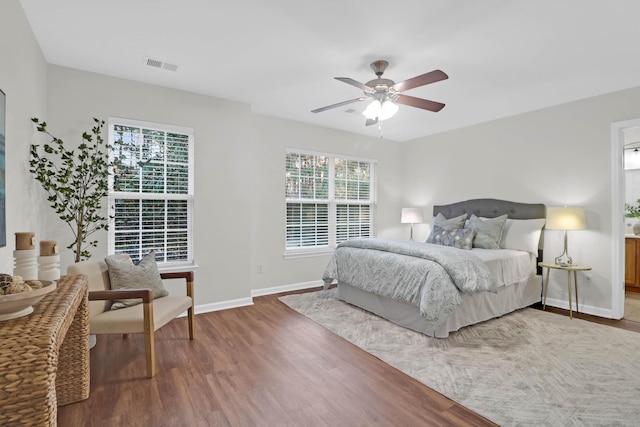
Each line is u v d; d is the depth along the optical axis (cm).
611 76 310
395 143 590
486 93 355
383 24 224
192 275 293
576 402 196
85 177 290
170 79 323
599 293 361
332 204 523
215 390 210
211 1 201
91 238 309
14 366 94
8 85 186
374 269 350
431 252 312
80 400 197
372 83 255
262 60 280
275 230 459
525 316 356
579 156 377
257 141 441
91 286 238
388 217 582
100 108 310
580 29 229
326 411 189
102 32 239
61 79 293
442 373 232
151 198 339
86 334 200
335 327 322
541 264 380
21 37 209
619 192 349
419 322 308
